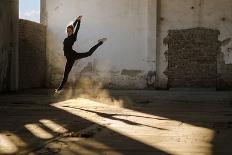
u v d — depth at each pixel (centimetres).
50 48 1559
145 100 1081
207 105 967
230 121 693
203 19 1477
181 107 920
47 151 444
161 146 473
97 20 1526
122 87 1516
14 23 1305
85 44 1535
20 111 823
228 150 452
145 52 1498
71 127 617
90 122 672
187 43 1488
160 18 1503
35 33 1487
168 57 1502
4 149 456
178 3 1491
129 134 557
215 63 1478
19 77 1388
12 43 1300
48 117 733
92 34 1529
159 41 1505
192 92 1352
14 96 1154
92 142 496
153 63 1493
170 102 1035
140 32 1502
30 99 1073
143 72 1500
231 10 1463
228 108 902
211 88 1477
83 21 1534
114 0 1514
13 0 1298
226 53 1470
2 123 657
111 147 466
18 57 1359
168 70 1502
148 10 1489
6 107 892
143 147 467
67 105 941
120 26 1512
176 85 1500
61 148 460
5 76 1269
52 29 1558
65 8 1544
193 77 1489
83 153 434
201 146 474
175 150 450
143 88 1502
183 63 1493
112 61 1520
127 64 1511
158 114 789
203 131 586
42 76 1549
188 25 1486
